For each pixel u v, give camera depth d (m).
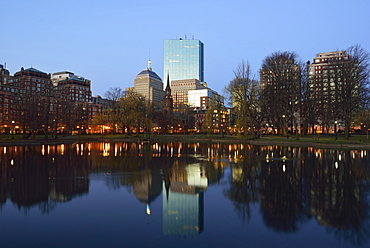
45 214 8.83
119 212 9.02
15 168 18.52
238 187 12.56
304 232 7.34
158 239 6.90
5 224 7.95
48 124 58.53
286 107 54.88
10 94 109.94
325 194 11.21
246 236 7.07
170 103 145.25
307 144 41.88
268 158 24.55
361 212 8.92
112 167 18.95
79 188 12.39
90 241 6.80
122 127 77.75
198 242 6.72
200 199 10.55
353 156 26.05
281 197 10.80
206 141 62.12
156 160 23.28
